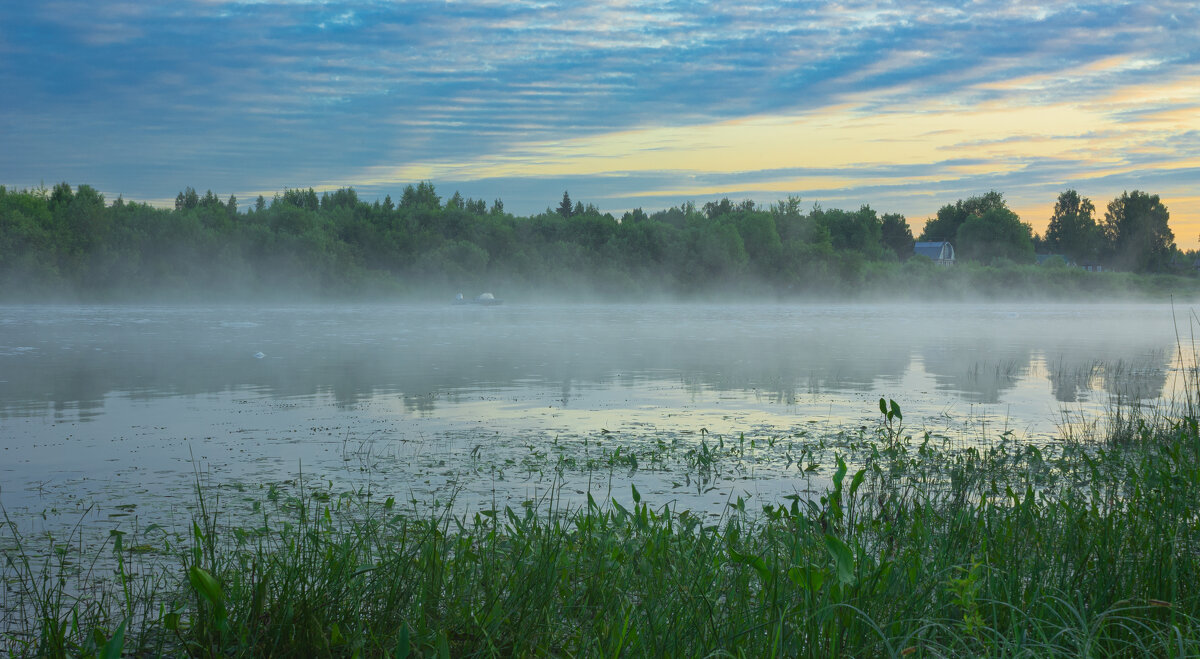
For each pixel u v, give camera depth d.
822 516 5.34
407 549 5.37
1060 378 18.17
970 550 4.80
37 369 18.94
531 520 6.43
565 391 15.61
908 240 147.75
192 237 69.31
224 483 8.15
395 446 10.14
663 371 19.22
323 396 14.77
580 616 4.11
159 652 3.80
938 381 17.56
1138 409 12.81
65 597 4.91
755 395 15.18
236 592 4.13
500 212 107.56
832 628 3.45
